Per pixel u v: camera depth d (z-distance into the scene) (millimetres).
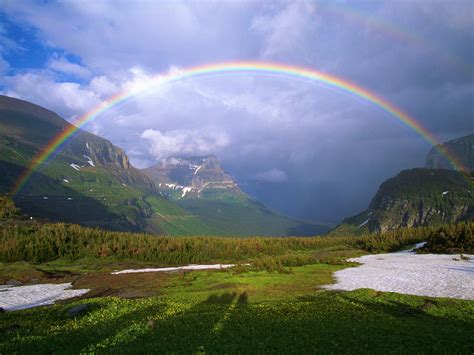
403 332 29312
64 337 28047
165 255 140125
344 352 24109
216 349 24281
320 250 175750
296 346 25312
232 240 177125
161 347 24516
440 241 137000
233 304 45469
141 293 60281
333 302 44062
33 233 151500
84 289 73062
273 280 68438
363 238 194375
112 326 31734
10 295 68812
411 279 64875
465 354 24047
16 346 25781
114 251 143875
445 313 37125
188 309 41406
